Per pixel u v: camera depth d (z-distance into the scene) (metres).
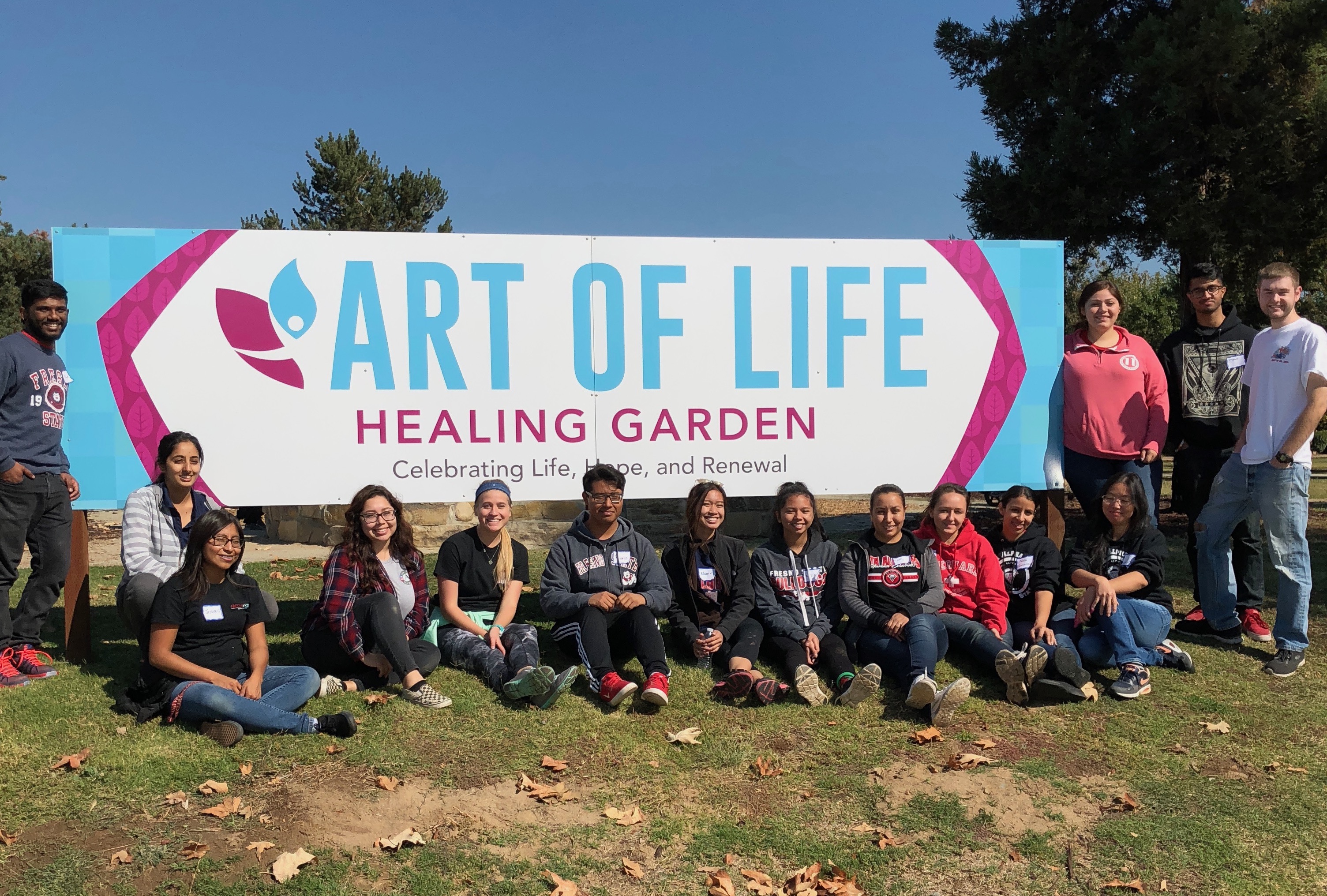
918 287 5.96
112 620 6.00
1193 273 5.75
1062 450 6.09
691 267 5.75
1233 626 5.33
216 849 3.08
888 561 4.88
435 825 3.29
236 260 5.31
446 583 4.82
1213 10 11.21
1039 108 12.92
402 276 5.48
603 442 5.70
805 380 5.87
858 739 4.08
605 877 3.02
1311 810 3.49
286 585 7.33
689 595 4.94
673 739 3.99
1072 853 3.20
